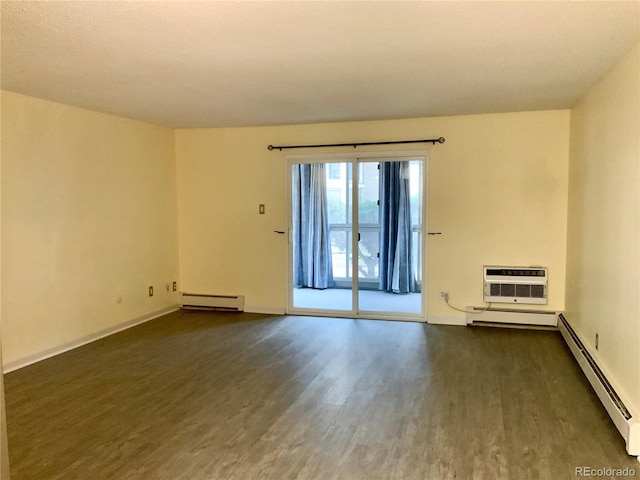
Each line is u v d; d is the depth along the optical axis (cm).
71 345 434
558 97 404
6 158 367
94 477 231
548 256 482
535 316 483
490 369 376
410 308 533
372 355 413
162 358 408
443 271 513
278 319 541
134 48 262
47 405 313
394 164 525
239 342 454
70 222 429
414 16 219
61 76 322
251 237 569
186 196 584
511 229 490
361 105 430
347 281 553
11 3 201
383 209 534
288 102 414
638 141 260
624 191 285
